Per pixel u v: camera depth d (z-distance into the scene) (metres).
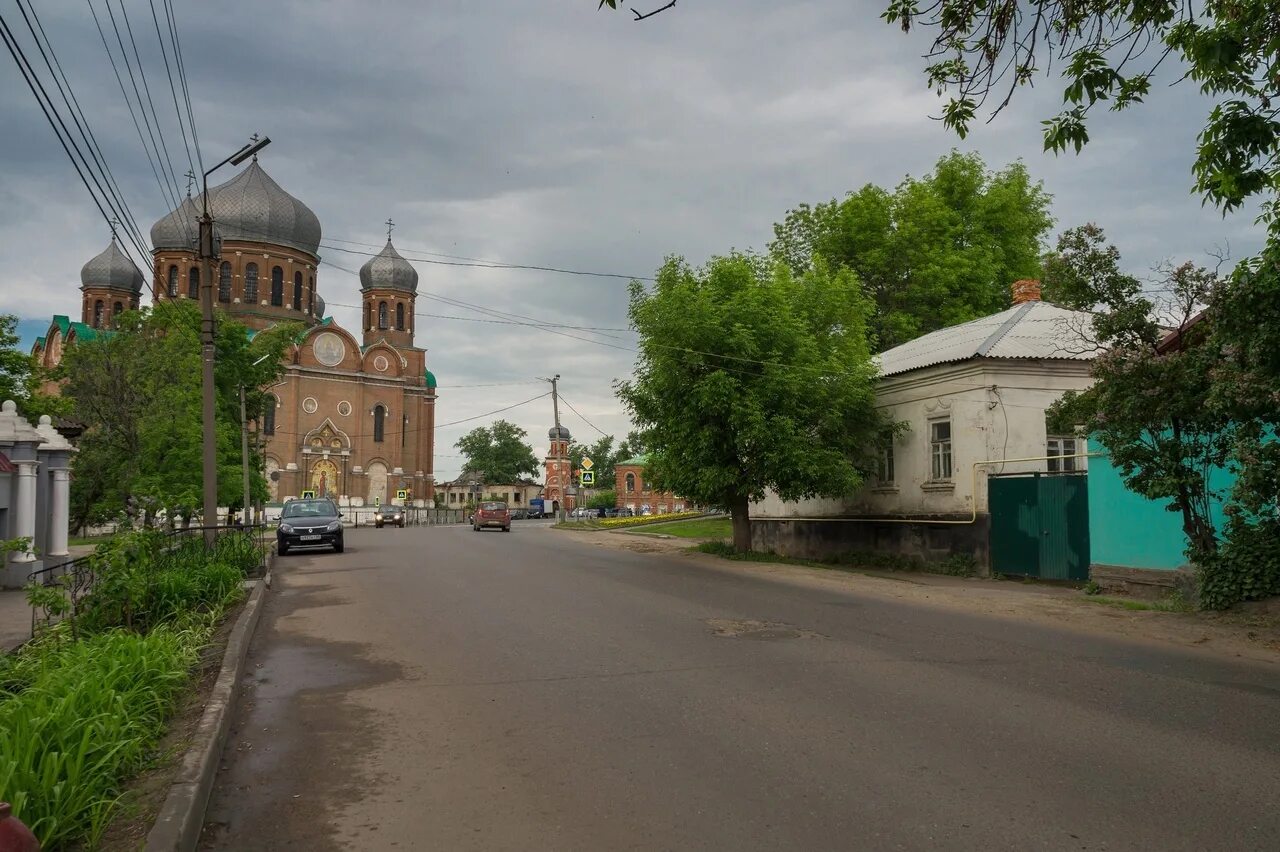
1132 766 5.36
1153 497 12.61
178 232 67.00
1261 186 9.12
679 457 23.47
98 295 72.19
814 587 15.38
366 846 4.37
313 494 71.38
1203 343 12.39
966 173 38.50
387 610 12.57
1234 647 9.58
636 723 6.40
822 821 4.53
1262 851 4.15
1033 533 18.05
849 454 24.08
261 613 12.62
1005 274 38.19
